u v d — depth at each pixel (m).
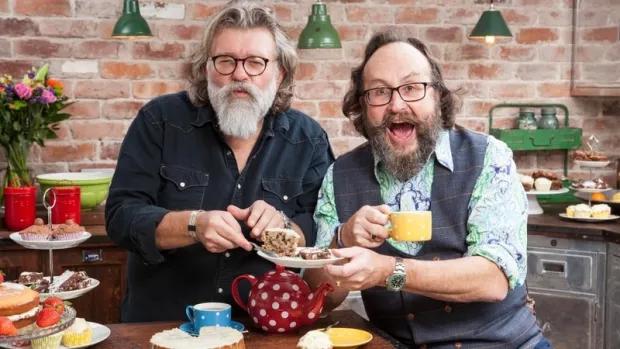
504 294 2.00
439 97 2.17
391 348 1.89
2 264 3.33
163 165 2.33
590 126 4.54
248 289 2.28
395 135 2.11
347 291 2.18
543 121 4.43
